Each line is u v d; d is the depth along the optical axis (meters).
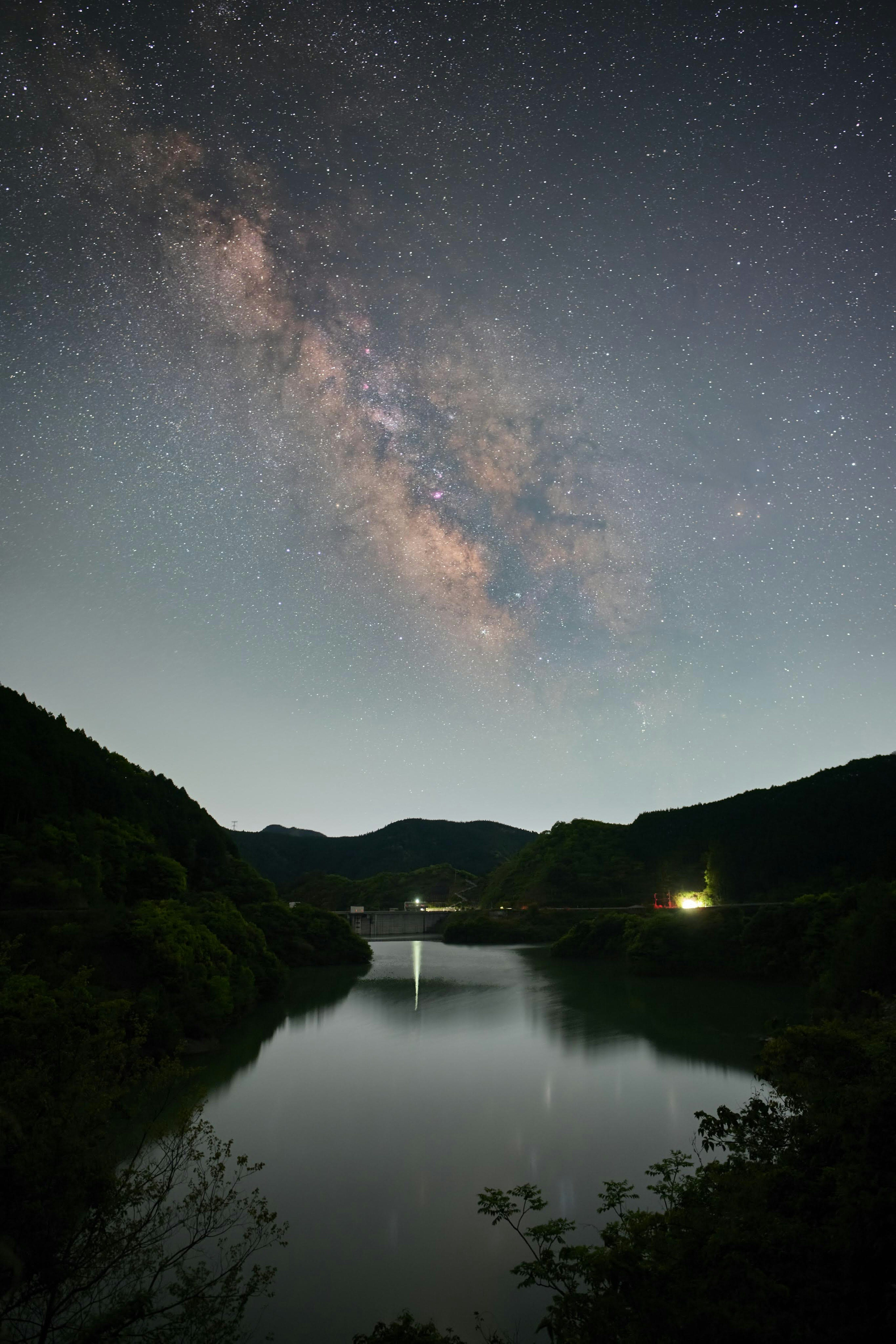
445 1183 21.53
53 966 31.50
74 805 70.50
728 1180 11.74
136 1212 12.05
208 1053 39.09
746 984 71.12
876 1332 7.85
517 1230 11.87
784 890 106.75
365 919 162.50
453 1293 15.62
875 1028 15.84
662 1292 9.05
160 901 54.62
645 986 71.25
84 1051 12.32
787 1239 9.38
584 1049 40.91
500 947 129.62
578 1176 21.86
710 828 151.38
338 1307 15.02
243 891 93.00
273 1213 13.20
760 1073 15.62
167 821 93.00
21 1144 9.57
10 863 45.47
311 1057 39.00
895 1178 9.27
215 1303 11.96
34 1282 9.14
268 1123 27.31
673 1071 35.09
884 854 72.25
